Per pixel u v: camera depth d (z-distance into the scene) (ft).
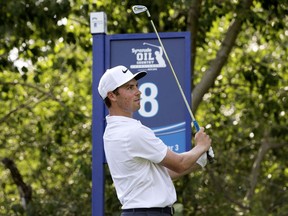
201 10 63.67
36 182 71.97
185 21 63.46
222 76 73.36
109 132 27.84
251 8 64.80
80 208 64.08
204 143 28.02
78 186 63.67
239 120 73.87
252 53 75.00
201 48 71.00
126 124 27.61
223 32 74.69
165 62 40.42
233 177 74.43
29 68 69.41
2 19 60.13
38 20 58.75
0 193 74.95
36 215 62.54
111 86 27.84
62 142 69.21
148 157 27.07
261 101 70.74
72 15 63.62
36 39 64.34
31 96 71.26
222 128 73.00
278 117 69.82
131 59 40.86
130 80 27.99
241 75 71.41
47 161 71.10
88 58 73.31
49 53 62.54
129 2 60.08
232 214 70.54
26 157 73.20
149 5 59.31
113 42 41.24
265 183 77.25
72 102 71.72
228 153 73.97
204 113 73.92
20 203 65.72
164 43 40.65
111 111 28.25
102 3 62.18
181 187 61.98
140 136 27.04
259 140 74.28
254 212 70.13
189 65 40.27
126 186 27.35
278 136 71.20
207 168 70.64
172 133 39.91
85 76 73.10
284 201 76.48
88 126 70.90
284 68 72.69
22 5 57.52
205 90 61.16
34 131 71.72
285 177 77.71
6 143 72.33
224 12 62.59
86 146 71.15
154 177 27.20
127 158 27.20
